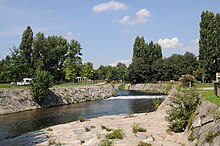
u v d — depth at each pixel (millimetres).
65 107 41906
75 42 91875
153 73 88562
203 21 54281
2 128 24344
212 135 12148
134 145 15219
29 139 18828
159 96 55344
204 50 53406
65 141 17328
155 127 20359
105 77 123875
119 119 25859
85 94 54688
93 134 18734
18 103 37562
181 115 18703
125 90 83188
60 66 86375
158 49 98750
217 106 13789
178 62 88625
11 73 51094
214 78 53125
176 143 15477
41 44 76188
